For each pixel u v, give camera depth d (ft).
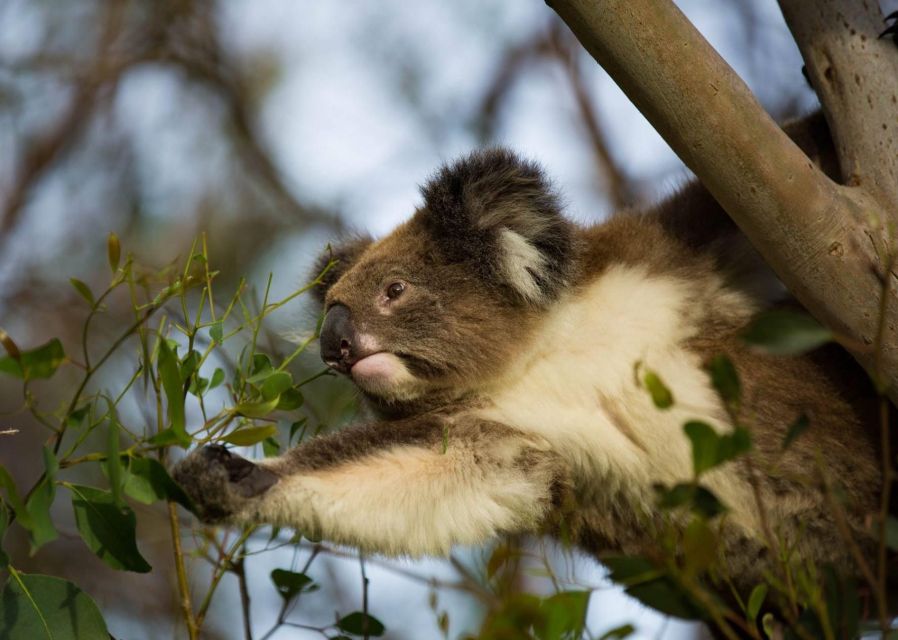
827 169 28.91
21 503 20.92
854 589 21.31
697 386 29.78
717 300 30.63
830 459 28.66
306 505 27.94
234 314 39.47
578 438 30.55
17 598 23.71
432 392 32.55
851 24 26.63
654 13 23.38
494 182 32.53
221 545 27.96
